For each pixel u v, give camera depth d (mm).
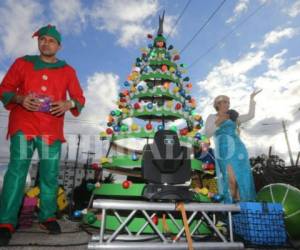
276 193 3326
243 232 2910
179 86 4465
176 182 2789
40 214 3088
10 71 3016
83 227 3545
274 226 2881
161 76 4277
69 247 2455
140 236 2807
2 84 2955
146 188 2746
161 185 2723
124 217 3174
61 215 5215
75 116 3285
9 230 2627
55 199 3121
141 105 3840
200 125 4141
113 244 2398
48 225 3047
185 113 4023
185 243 2508
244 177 3693
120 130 3725
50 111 2994
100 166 3709
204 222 3230
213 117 4434
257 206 2957
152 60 4508
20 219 3615
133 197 3518
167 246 2447
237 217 3004
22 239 2756
